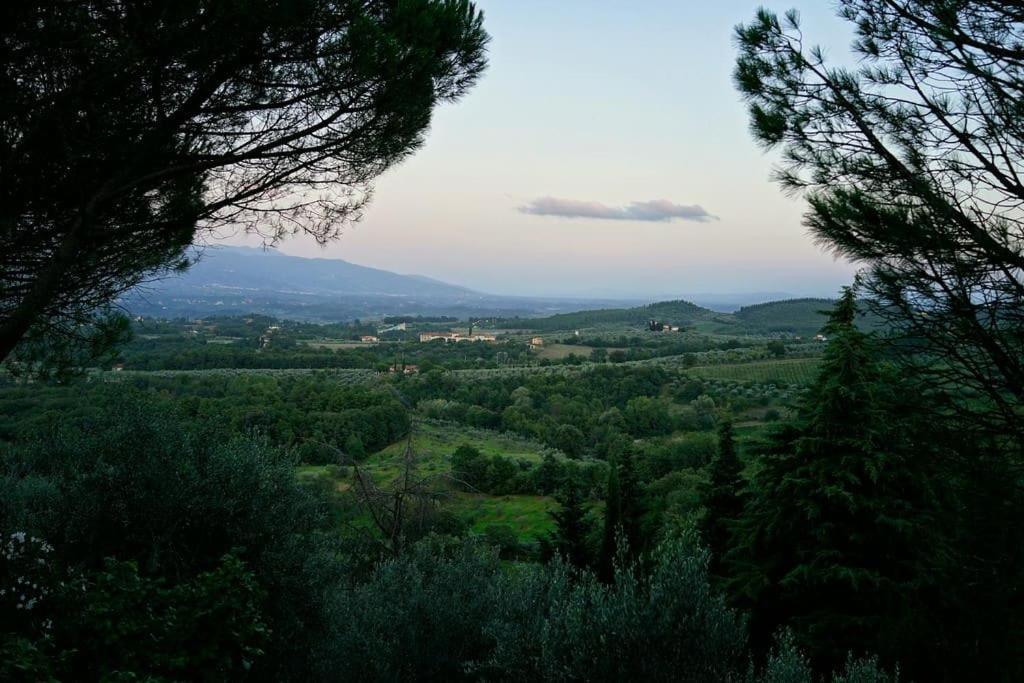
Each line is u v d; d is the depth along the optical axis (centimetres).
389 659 693
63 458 644
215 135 569
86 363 614
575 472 4978
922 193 445
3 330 459
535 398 9906
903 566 1040
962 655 585
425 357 15562
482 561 873
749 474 1786
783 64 505
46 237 520
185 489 615
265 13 464
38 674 373
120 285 639
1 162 450
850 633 1014
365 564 1127
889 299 480
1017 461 488
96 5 432
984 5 441
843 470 1051
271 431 4109
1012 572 519
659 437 8206
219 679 466
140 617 467
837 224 466
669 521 2109
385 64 540
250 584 540
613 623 489
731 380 11312
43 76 443
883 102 480
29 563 493
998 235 423
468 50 621
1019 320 447
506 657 564
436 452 5741
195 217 606
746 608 1123
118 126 484
